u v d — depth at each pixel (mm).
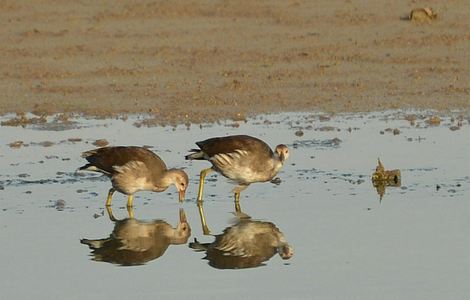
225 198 16531
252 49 26688
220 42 27453
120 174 15836
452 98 22125
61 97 22812
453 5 30109
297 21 29281
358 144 19000
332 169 17625
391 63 25141
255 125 20469
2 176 17375
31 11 30938
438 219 15070
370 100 22172
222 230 15078
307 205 15930
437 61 25141
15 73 24875
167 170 16078
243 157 16016
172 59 25953
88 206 16094
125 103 22297
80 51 26797
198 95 22781
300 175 17375
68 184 17062
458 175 17125
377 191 16484
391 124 20344
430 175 17172
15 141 19500
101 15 30359
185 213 15883
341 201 16031
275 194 16547
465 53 25734
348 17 29438
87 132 20125
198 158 16422
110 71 24938
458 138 19234
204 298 12289
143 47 27078
